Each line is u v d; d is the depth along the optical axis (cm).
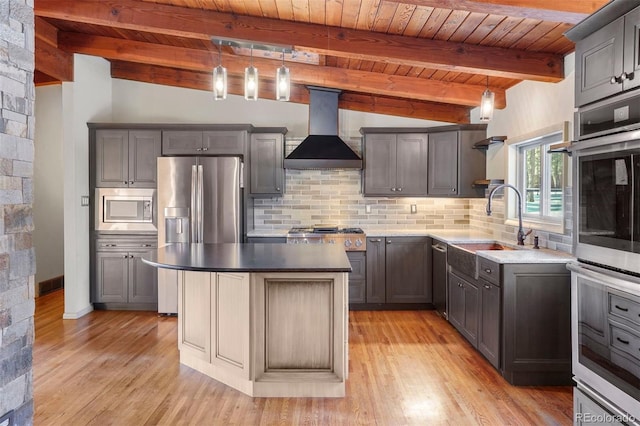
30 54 152
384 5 294
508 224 446
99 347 388
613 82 190
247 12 335
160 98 562
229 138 509
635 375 175
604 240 197
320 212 570
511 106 449
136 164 509
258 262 291
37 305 542
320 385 292
